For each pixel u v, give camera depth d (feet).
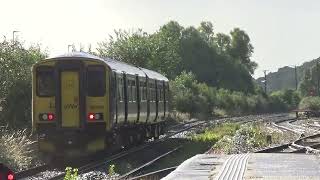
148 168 153.69
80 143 175.22
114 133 185.78
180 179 96.63
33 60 227.81
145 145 225.97
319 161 126.41
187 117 492.95
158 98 252.62
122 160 174.50
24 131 188.75
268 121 485.97
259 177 98.32
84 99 175.32
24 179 135.23
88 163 170.09
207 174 103.45
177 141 250.98
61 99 175.52
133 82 208.85
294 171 107.65
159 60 465.47
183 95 539.70
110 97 176.55
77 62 175.63
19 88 210.79
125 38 436.76
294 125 409.49
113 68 183.01
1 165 58.80
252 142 224.33
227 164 119.44
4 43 215.10
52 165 164.96
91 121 175.32
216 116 620.08
